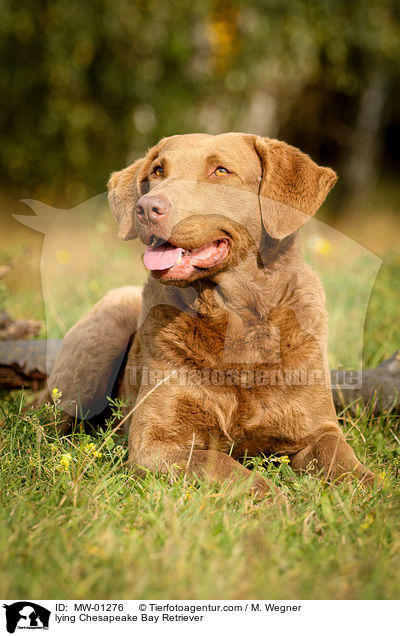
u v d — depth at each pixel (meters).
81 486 3.97
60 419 5.23
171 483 4.21
